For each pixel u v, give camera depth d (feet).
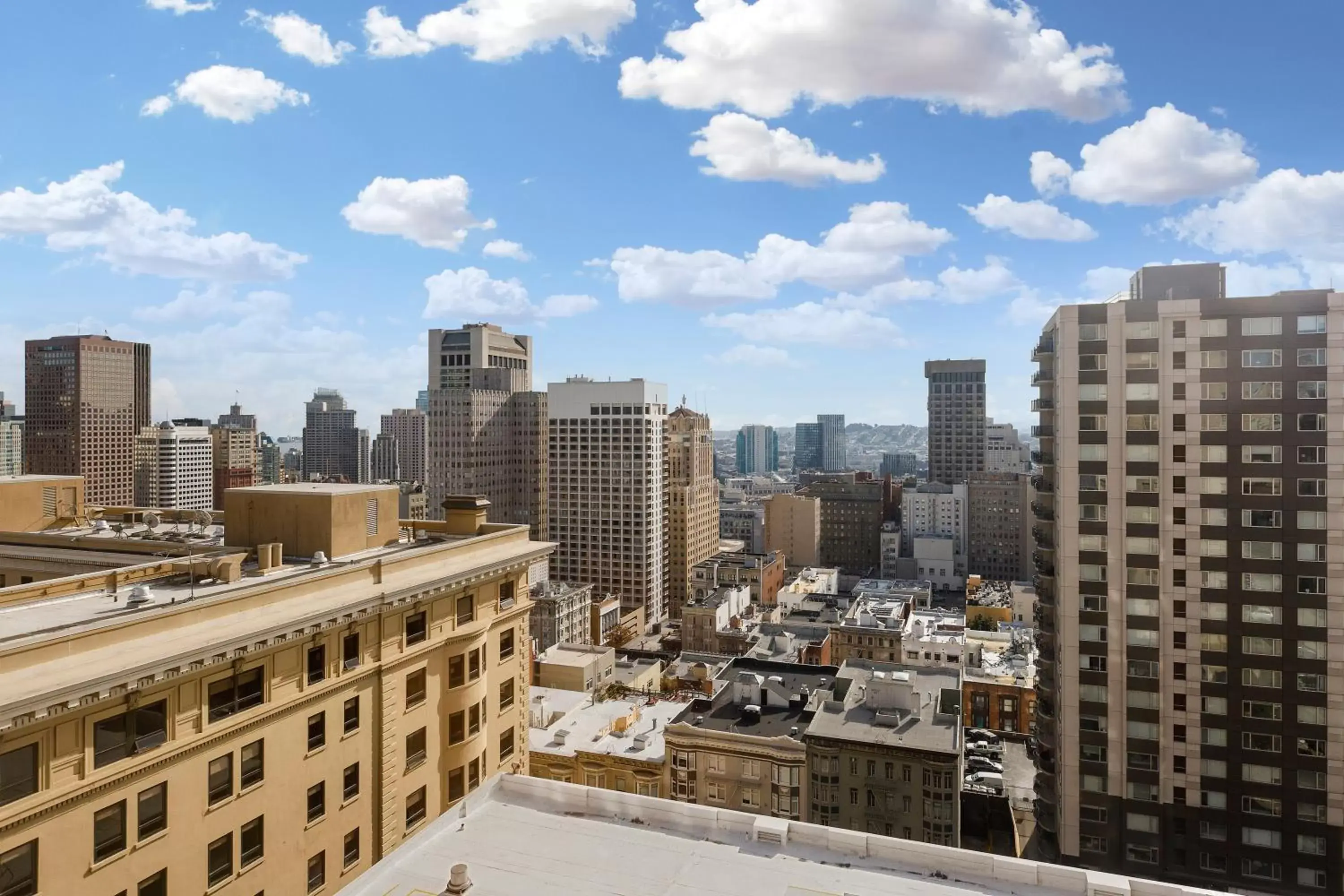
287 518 151.33
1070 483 291.79
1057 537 302.66
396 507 170.30
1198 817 279.28
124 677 92.07
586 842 102.83
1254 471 271.90
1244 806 274.36
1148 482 282.97
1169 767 281.95
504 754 167.63
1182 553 279.90
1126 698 286.05
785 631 609.42
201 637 104.17
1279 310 269.44
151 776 98.94
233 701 109.29
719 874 95.45
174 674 99.09
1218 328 275.59
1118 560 286.46
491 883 93.45
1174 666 281.13
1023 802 404.16
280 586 118.42
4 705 80.53
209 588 123.03
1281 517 269.23
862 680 343.26
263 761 113.70
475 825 107.14
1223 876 276.41
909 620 639.35
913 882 94.17
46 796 87.35
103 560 144.97
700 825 106.73
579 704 375.04
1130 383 284.41
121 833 95.86
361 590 131.44
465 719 152.15
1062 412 292.81
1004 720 508.12
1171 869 281.95
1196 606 278.67
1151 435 282.56
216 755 107.04
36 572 149.59
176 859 101.81
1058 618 301.63
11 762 85.20
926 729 293.84
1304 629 266.98
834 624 605.73
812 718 319.47
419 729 142.82
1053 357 318.04
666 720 350.02
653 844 102.32
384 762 134.00
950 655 552.82
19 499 177.27
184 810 102.94
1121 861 287.07
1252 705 273.13
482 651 157.17
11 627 100.53
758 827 103.45
